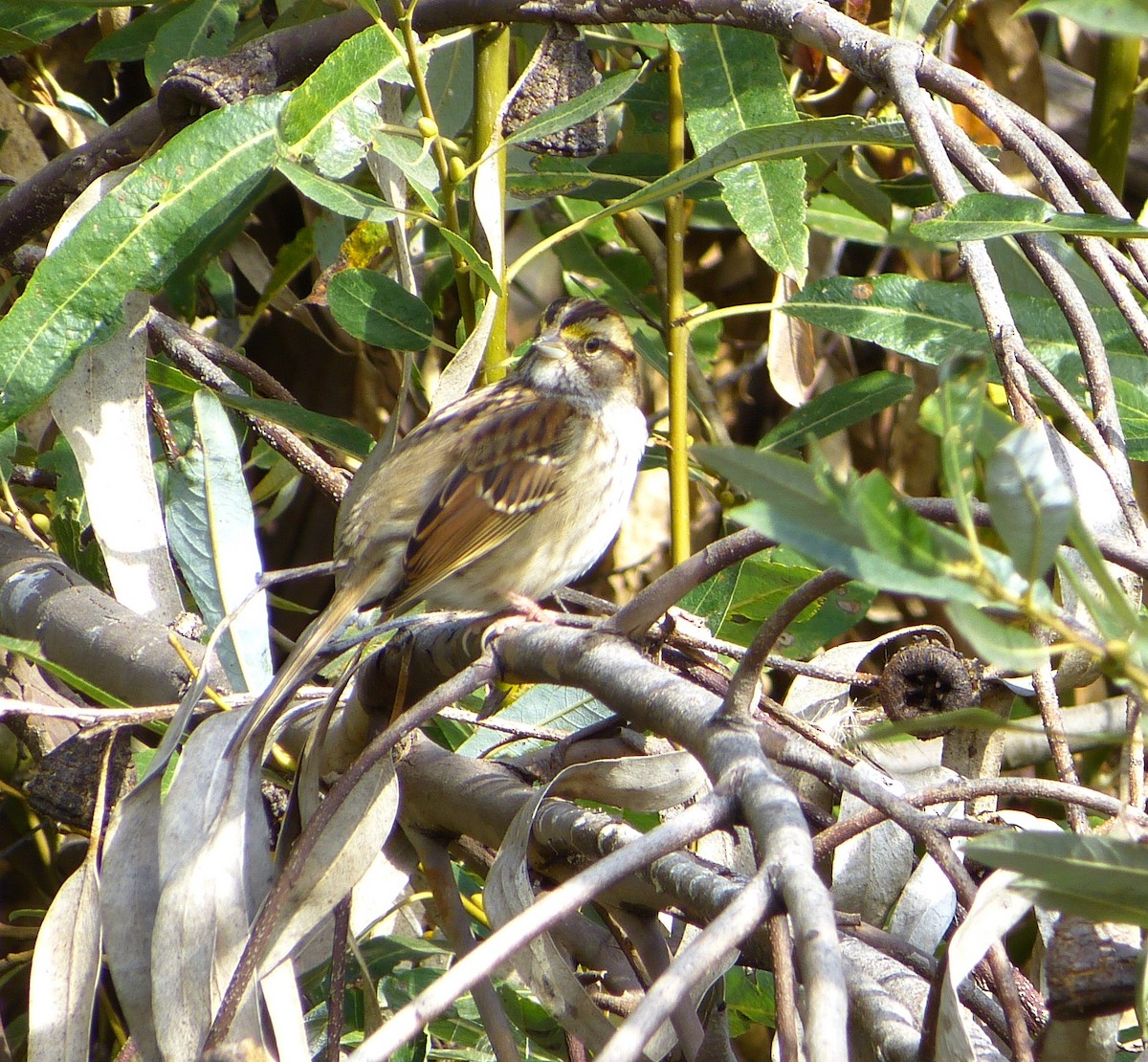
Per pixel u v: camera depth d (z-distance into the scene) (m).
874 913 5.48
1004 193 5.32
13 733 7.79
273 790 6.08
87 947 4.92
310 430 7.39
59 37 10.32
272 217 10.44
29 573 6.71
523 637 4.70
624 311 9.84
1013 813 5.30
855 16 7.74
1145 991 3.56
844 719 6.16
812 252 10.11
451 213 6.98
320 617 7.04
